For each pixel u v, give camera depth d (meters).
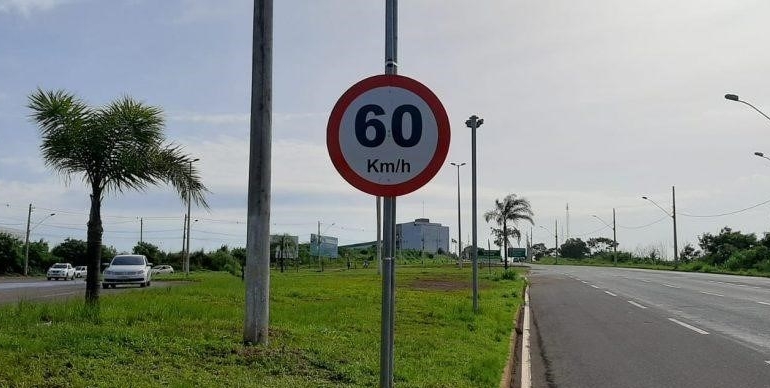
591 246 152.12
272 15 8.75
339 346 9.07
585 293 29.16
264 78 8.59
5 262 66.81
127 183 12.52
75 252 77.38
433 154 4.59
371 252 119.88
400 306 16.34
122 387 5.92
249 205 8.48
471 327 12.96
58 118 11.75
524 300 24.72
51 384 5.82
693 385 8.98
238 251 87.81
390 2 4.87
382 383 4.55
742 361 10.81
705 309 20.09
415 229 144.25
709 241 81.19
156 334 8.38
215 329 9.19
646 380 9.34
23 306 10.84
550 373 9.90
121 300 13.52
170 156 12.55
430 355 9.23
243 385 6.45
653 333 14.54
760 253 60.31
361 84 4.64
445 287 29.25
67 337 7.60
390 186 4.59
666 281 39.78
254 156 8.50
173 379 6.37
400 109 4.61
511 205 66.69
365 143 4.61
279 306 14.76
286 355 7.89
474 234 16.84
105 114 12.08
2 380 5.80
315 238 102.31
